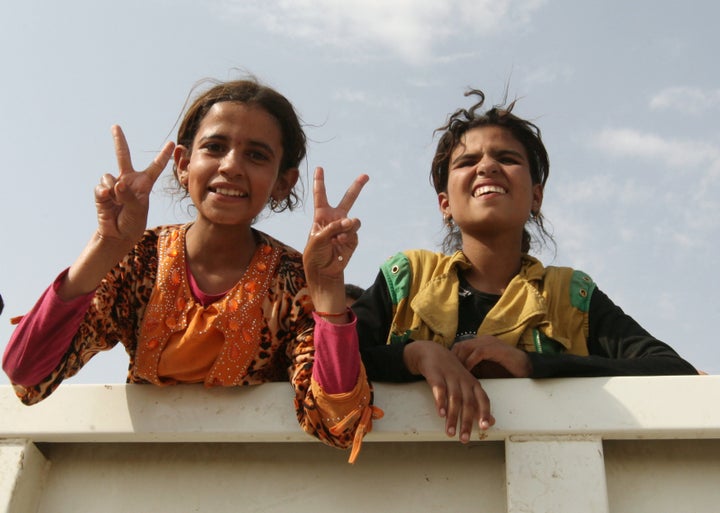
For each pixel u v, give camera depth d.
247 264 3.01
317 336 2.58
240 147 3.01
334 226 2.53
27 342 2.57
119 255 2.57
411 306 3.20
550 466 2.55
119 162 2.55
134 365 2.87
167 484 2.78
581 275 3.34
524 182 3.45
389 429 2.65
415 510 2.64
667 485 2.57
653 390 2.59
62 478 2.84
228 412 2.74
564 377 2.67
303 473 2.74
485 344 2.78
